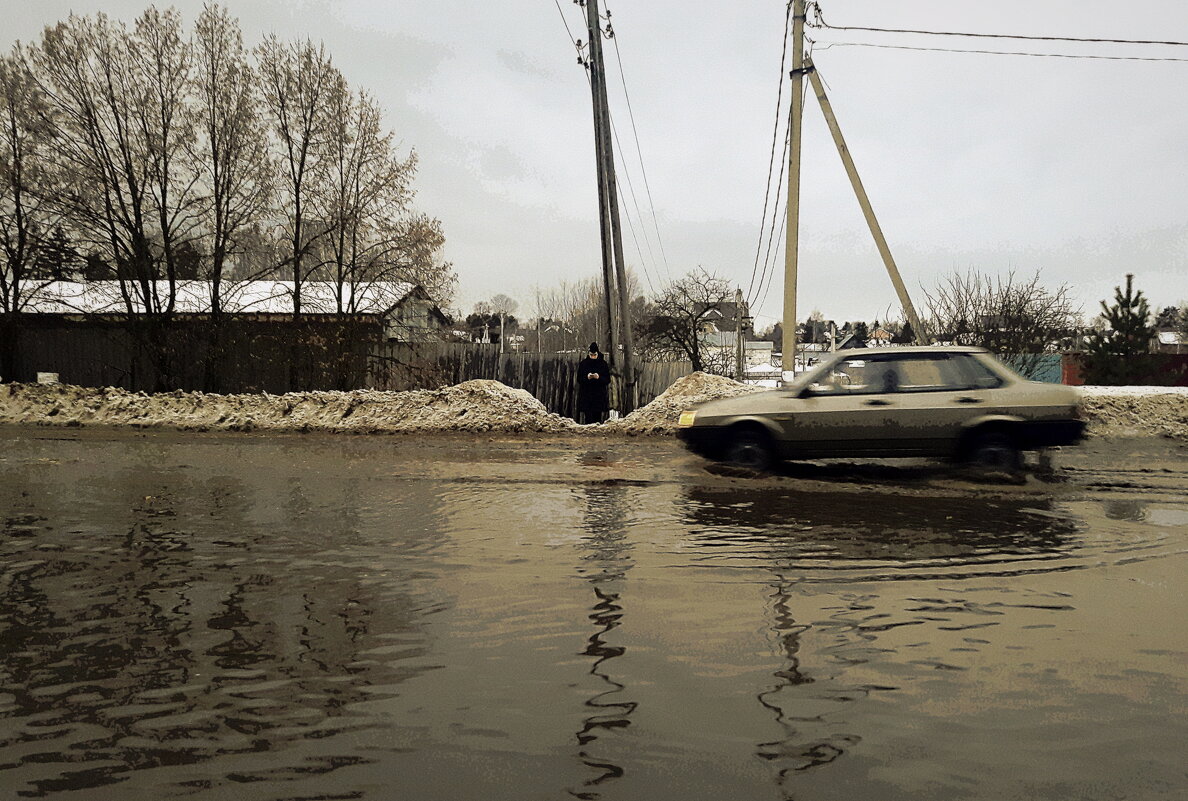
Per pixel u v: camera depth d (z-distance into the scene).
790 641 3.71
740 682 3.21
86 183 23.66
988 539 5.92
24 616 4.09
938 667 3.38
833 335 82.38
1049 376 36.16
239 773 2.48
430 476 9.33
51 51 22.23
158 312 24.52
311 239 24.81
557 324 77.06
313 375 24.27
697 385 18.33
